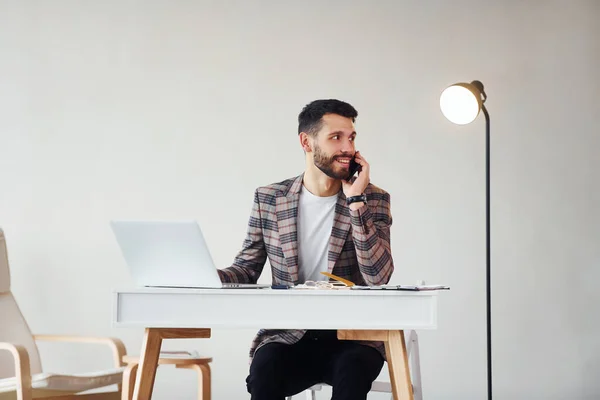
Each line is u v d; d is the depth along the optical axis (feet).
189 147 12.89
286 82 12.92
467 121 10.22
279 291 5.80
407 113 12.80
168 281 6.46
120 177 12.89
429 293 5.74
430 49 12.88
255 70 12.96
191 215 12.82
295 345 7.06
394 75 12.86
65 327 12.64
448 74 12.84
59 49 13.08
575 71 12.78
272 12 13.03
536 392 12.41
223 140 12.88
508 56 12.82
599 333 12.43
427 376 12.47
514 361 12.46
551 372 12.44
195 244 6.15
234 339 12.54
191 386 12.53
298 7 13.01
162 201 12.84
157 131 12.93
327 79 12.90
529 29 12.84
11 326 10.52
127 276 12.71
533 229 12.62
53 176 12.92
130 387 9.18
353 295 5.78
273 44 12.98
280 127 12.87
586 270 12.55
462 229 12.65
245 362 12.51
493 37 12.86
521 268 12.57
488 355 10.53
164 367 12.58
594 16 12.80
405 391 6.11
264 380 6.54
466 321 12.52
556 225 12.61
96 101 13.01
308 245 7.47
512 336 12.50
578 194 12.64
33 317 12.67
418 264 12.62
